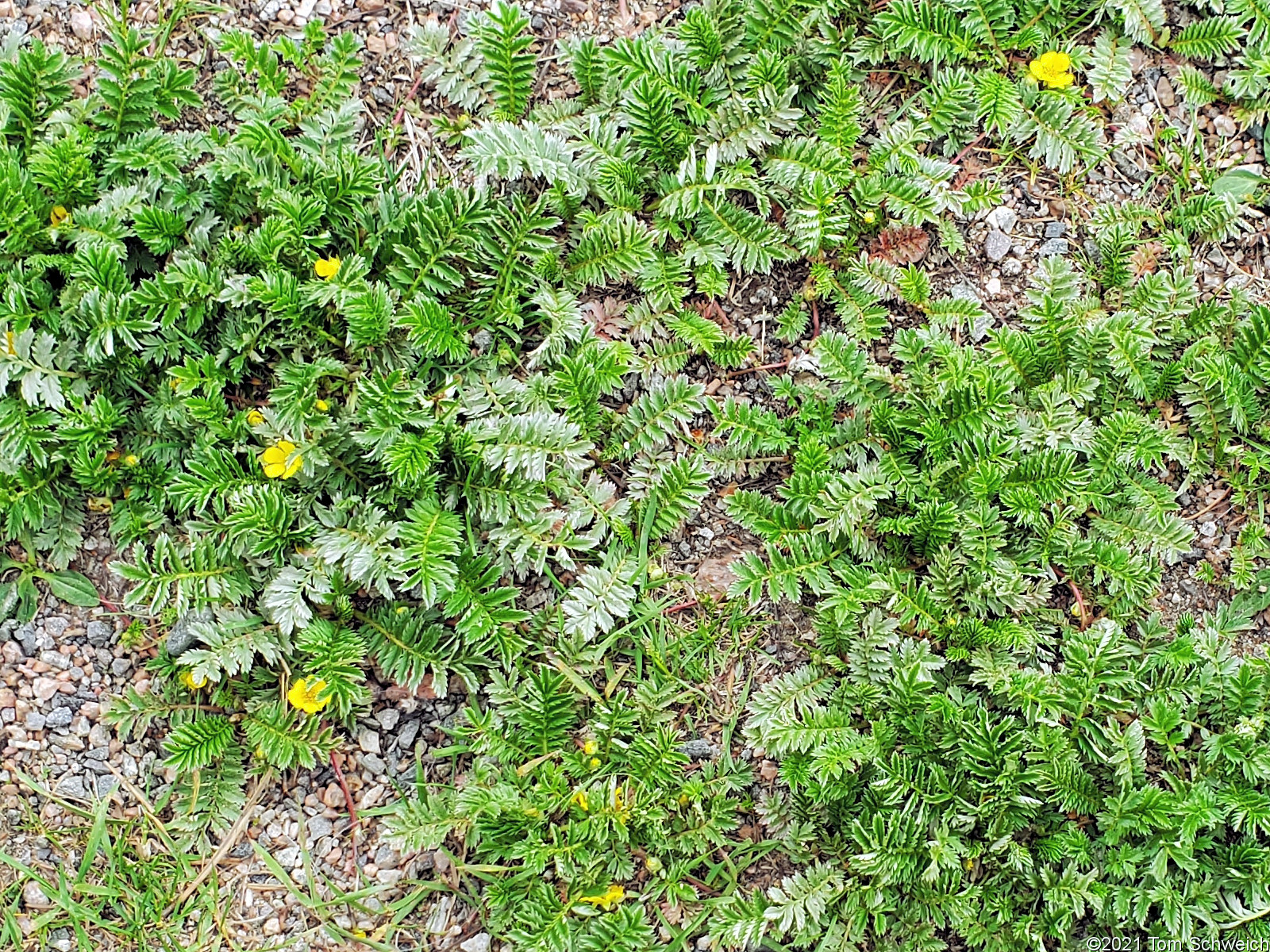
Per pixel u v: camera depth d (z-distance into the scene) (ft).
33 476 2.15
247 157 2.17
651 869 2.20
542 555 2.23
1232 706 2.23
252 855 2.23
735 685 2.30
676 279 2.31
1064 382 2.31
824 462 2.26
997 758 2.17
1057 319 2.31
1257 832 2.24
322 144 2.25
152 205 2.20
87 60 2.28
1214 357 2.29
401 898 2.24
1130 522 2.30
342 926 2.23
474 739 2.24
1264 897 2.15
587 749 2.21
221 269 2.17
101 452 2.15
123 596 2.23
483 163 2.20
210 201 2.22
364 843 2.24
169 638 2.20
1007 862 2.18
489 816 2.19
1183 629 2.30
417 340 2.18
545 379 2.25
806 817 2.23
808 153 2.31
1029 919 2.16
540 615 2.26
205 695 2.23
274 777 2.24
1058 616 2.28
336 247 2.26
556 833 2.18
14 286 2.10
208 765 2.22
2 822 2.19
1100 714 2.23
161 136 2.19
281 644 2.19
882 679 2.23
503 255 2.26
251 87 2.30
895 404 2.31
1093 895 2.13
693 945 2.24
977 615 2.27
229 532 2.15
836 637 2.25
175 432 2.20
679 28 2.31
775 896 2.16
